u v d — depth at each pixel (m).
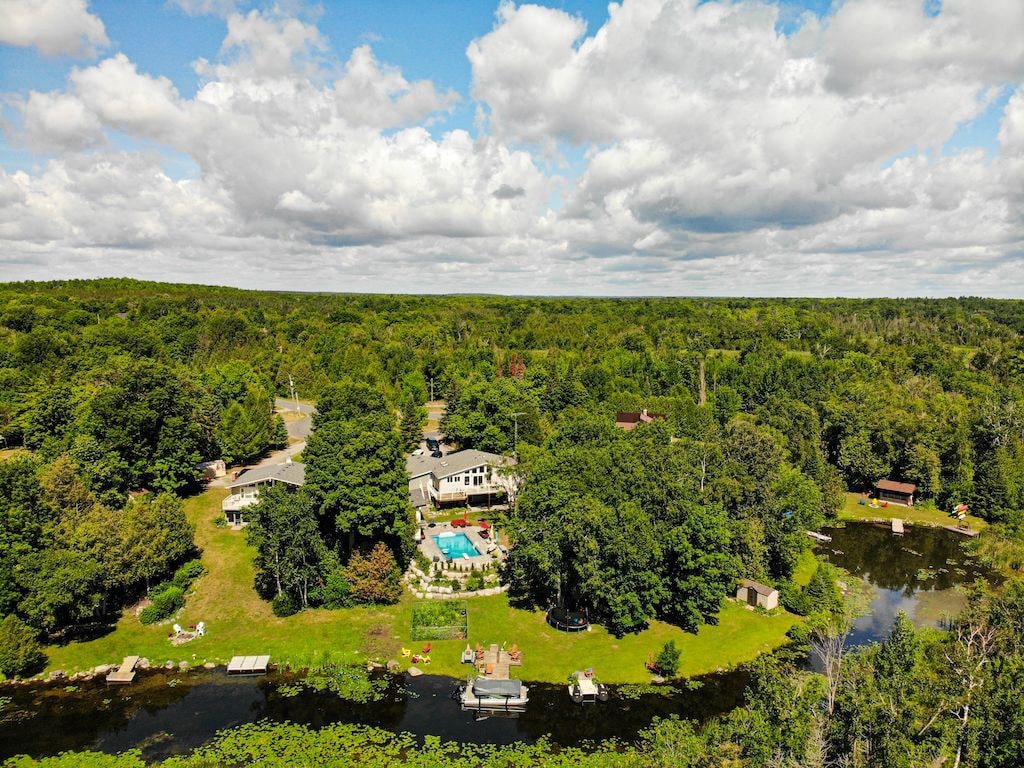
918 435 103.06
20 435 102.44
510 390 111.81
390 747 42.56
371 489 63.47
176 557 65.94
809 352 198.00
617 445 72.50
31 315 173.50
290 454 111.94
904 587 70.88
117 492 75.94
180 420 87.12
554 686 50.00
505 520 78.62
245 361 164.38
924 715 38.34
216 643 54.88
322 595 60.88
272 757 41.44
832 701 39.47
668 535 57.41
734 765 36.25
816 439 109.88
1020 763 35.19
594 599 58.84
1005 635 44.50
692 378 166.50
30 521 56.81
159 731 43.91
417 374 162.75
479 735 44.09
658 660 51.75
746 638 57.56
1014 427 102.50
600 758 41.75
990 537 81.69
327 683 49.88
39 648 52.88
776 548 67.69
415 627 57.06
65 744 42.50
